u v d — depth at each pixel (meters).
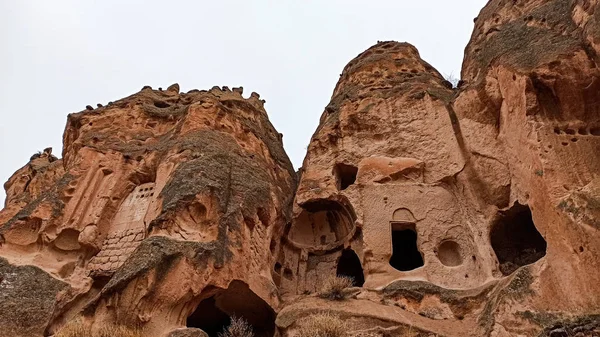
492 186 14.23
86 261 14.47
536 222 11.39
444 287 13.04
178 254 10.89
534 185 11.61
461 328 11.23
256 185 14.94
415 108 18.11
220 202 12.91
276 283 15.20
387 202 15.59
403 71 22.22
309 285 16.09
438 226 14.80
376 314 11.43
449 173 15.62
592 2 12.32
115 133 18.58
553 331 9.30
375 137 18.06
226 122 18.55
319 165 18.03
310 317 11.45
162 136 18.38
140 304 10.05
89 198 15.72
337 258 16.44
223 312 13.34
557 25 13.60
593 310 9.30
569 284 9.85
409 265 16.73
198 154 15.08
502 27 16.25
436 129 16.94
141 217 15.07
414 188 15.80
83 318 10.03
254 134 19.55
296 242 17.27
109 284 10.27
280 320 11.86
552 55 12.44
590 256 9.80
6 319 11.88
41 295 12.75
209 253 11.39
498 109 14.68
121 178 16.30
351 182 18.09
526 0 17.11
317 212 17.56
